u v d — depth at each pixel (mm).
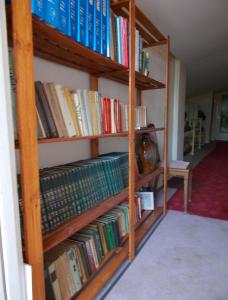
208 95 8695
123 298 1322
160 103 3291
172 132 4094
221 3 2475
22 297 861
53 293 1040
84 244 1283
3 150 749
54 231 1049
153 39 2221
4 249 792
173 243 1916
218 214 2521
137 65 1754
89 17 1118
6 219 783
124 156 1782
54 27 898
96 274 1431
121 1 1453
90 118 1304
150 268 1594
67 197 1160
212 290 1395
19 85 763
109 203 1410
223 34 3408
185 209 2562
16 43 742
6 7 772
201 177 4102
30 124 806
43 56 1263
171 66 3807
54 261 1069
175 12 2365
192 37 3135
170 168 2629
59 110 1080
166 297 1336
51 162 1424
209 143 8883
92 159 1575
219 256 1741
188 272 1558
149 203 2447
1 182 757
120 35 1446
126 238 1785
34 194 841
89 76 1690
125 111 1709
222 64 4926
